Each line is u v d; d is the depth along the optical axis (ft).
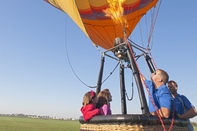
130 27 20.45
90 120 11.13
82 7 19.24
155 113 10.27
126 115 9.48
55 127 156.15
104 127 10.19
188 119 12.75
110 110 12.35
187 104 12.89
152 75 11.57
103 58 15.85
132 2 19.67
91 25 19.65
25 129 118.11
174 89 13.25
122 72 16.65
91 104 11.84
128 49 13.37
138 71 11.84
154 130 9.64
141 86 11.21
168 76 11.48
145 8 20.51
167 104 10.27
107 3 19.36
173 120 10.41
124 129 9.45
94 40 19.44
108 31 19.85
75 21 17.60
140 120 9.32
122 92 16.53
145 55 15.75
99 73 15.69
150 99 10.87
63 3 17.49
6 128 116.26
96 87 15.53
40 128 135.03
